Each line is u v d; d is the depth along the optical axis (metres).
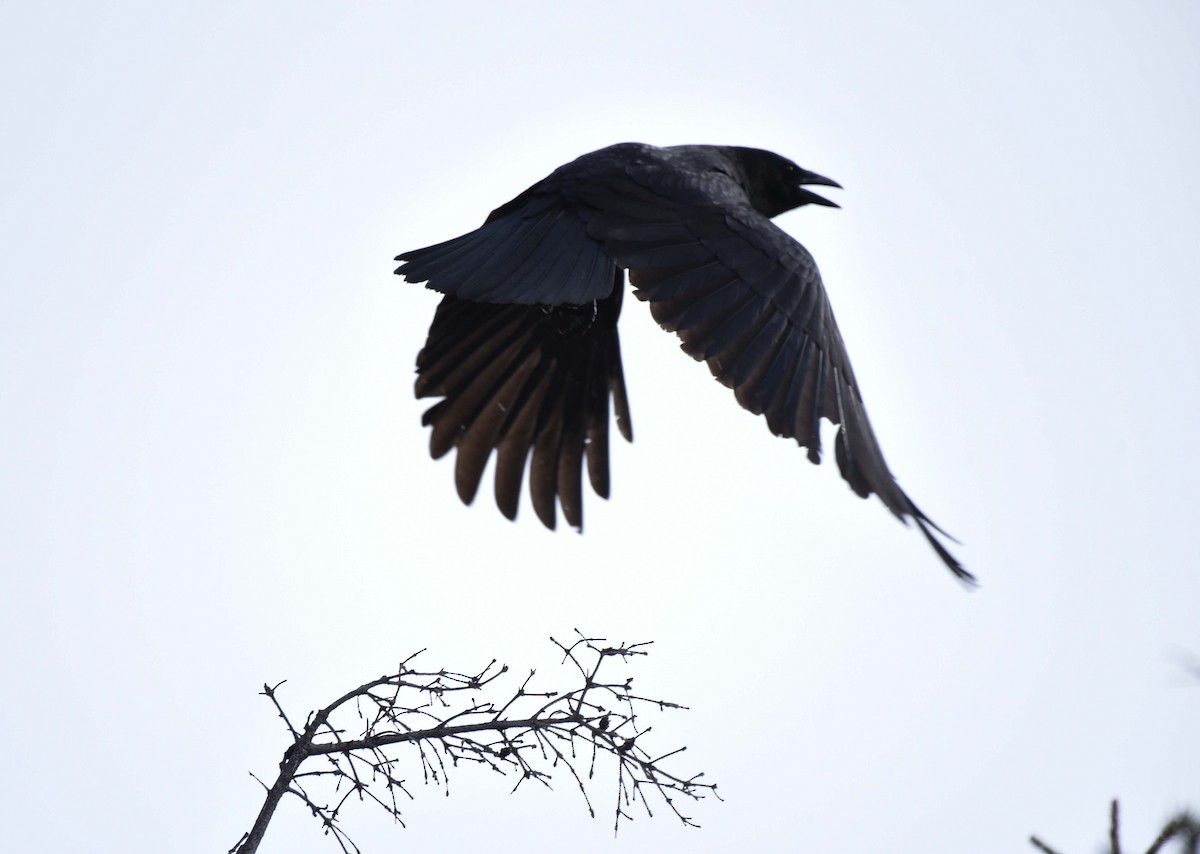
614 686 8.19
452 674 7.94
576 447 11.02
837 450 8.05
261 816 7.41
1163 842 6.09
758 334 8.58
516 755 7.85
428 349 11.03
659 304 8.84
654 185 10.01
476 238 10.22
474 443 10.91
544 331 11.15
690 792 8.06
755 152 11.84
